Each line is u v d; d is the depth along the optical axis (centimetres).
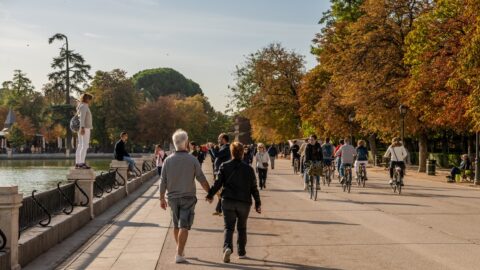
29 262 912
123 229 1309
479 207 1716
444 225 1315
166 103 12088
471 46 2616
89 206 1444
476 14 2706
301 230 1244
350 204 1817
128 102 11088
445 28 3192
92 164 7381
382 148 7544
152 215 1588
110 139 11531
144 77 18375
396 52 4103
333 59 4522
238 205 911
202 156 3541
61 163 7975
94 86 10981
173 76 18750
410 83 3438
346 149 2344
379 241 1091
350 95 4197
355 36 4275
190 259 937
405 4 4081
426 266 858
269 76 7244
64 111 9919
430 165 3769
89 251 1029
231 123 16525
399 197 2083
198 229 1285
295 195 2180
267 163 2528
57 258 951
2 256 771
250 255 962
